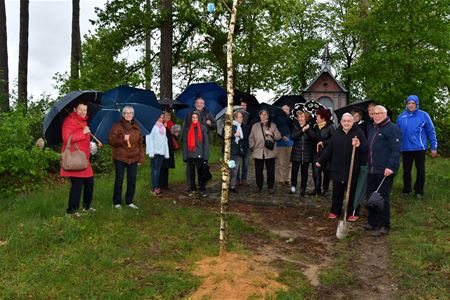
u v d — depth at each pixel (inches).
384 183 259.9
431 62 462.3
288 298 179.2
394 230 264.2
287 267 211.8
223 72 826.2
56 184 436.1
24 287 185.2
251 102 430.9
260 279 191.0
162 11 633.6
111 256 215.9
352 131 281.9
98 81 619.2
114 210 285.6
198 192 358.3
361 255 229.1
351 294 188.9
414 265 212.2
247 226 271.6
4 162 362.3
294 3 225.3
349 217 286.7
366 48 522.0
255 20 700.7
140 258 215.2
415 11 453.7
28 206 304.5
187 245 233.8
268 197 347.9
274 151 359.6
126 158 296.0
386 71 472.1
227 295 179.0
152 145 347.3
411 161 338.0
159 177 373.1
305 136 349.4
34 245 227.1
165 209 301.7
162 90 665.0
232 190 369.1
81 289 184.2
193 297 178.7
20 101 558.6
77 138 265.1
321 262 221.6
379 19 469.4
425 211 298.2
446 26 454.3
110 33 660.1
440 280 197.3
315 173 352.2
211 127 357.7
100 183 393.1
